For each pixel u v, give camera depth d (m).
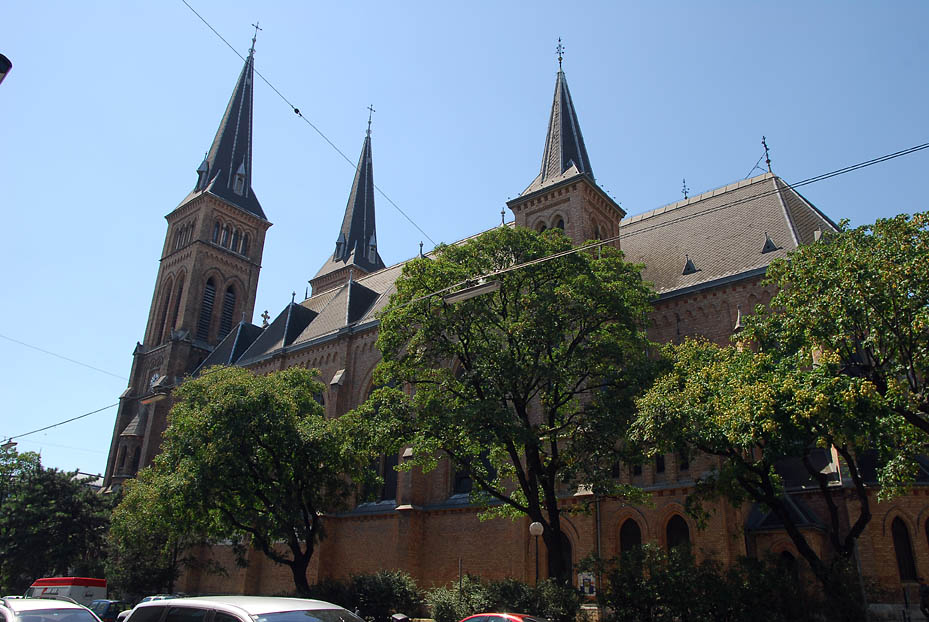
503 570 35.00
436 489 40.34
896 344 18.70
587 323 27.02
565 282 27.14
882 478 18.50
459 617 24.80
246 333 65.25
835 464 28.72
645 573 22.84
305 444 31.05
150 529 36.03
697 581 21.17
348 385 47.44
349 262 79.06
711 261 38.59
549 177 47.25
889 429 18.56
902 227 18.91
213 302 72.50
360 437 27.59
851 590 19.66
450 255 28.23
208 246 72.62
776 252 35.69
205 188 76.19
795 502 29.44
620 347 26.70
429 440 26.89
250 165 80.81
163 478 31.45
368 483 34.91
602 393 26.02
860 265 18.70
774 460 21.14
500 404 25.86
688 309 36.16
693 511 25.22
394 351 28.70
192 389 34.78
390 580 31.17
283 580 44.22
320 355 50.47
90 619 15.56
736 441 19.45
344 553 42.53
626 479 33.41
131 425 65.50
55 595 36.16
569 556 33.66
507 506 30.05
